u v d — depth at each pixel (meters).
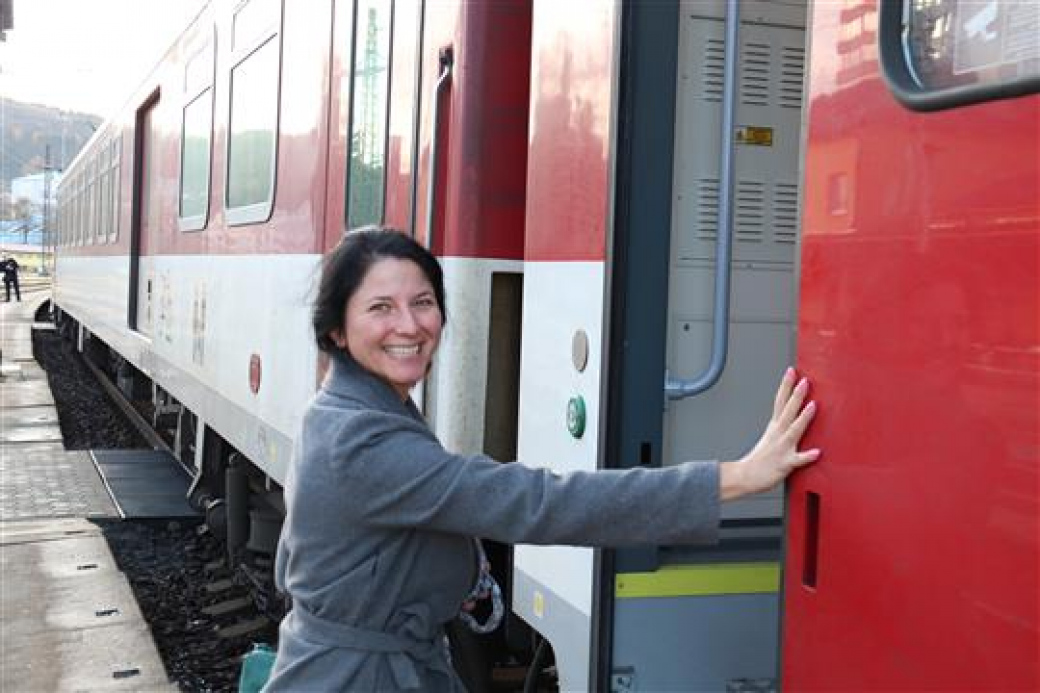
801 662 1.92
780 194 3.06
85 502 8.80
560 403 2.91
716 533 1.88
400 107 3.98
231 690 5.29
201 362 7.20
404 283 2.00
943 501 1.62
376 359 2.00
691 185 2.93
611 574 2.67
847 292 1.84
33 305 42.00
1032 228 1.50
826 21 1.94
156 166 9.48
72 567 7.02
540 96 3.09
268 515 6.36
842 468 1.83
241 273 6.13
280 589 2.14
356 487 1.91
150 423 12.66
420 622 1.99
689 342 2.95
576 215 2.85
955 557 1.60
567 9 2.94
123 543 7.83
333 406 1.99
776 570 2.80
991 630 1.54
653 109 2.70
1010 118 1.54
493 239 3.61
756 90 3.02
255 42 6.00
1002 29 1.56
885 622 1.73
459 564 2.04
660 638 2.71
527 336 3.13
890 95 1.76
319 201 4.77
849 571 1.81
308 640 1.99
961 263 1.61
